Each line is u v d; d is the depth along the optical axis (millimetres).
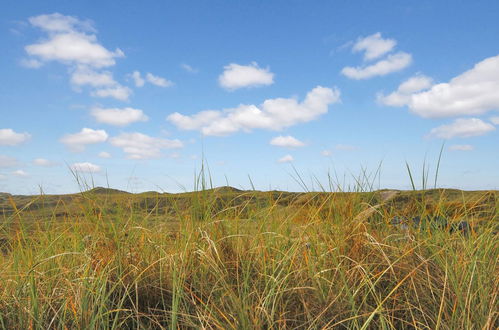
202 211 3521
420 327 2498
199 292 2918
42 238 3553
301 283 2826
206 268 3068
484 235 3102
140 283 3004
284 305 2652
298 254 3182
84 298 2566
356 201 3549
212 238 3301
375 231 3348
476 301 2559
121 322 2625
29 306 2660
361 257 2994
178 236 3477
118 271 3004
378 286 2834
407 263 2916
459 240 3252
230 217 3721
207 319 2562
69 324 2566
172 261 3104
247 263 3119
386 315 2516
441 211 3531
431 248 3066
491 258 2984
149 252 3354
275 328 2469
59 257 3248
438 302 2650
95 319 2400
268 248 3238
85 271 2832
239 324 2420
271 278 2777
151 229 3678
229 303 2742
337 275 2857
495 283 2633
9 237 3586
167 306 2879
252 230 3557
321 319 2510
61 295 2760
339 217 3418
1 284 2998
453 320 2396
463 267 2795
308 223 3395
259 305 2578
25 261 3279
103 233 3316
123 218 3619
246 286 2727
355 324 2330
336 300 2596
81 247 3383
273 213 3719
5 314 2643
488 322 2227
